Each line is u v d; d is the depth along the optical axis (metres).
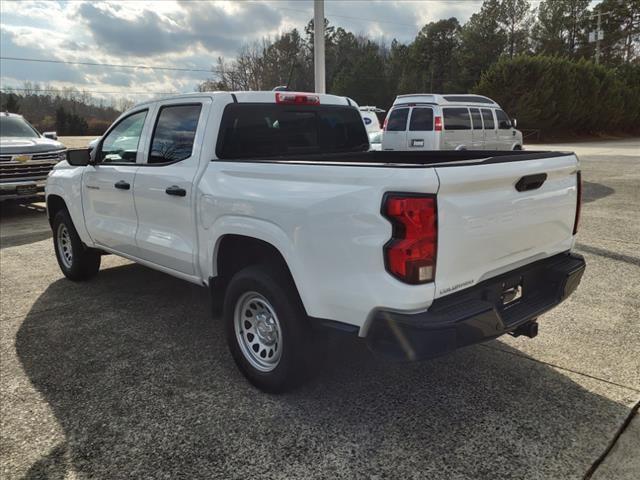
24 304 5.02
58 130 57.25
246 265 3.64
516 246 2.95
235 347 3.43
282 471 2.57
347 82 62.66
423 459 2.62
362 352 3.82
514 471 2.52
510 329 2.80
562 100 36.78
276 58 61.06
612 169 16.28
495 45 60.09
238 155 3.79
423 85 71.06
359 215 2.53
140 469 2.61
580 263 3.38
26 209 11.02
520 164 2.87
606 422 2.90
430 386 3.33
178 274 4.03
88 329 4.38
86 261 5.56
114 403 3.21
